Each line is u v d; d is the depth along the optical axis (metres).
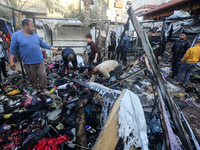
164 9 9.59
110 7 19.09
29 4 9.91
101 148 0.87
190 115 2.37
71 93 2.83
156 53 4.26
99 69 2.59
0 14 7.50
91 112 2.14
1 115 2.12
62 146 1.49
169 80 4.28
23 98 2.65
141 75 4.15
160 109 1.35
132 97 0.98
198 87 3.74
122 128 0.92
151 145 1.53
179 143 1.29
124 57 6.02
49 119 2.01
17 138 1.74
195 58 3.33
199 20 5.89
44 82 2.85
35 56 2.53
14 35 2.32
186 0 6.95
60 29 8.57
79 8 11.72
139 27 1.33
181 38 3.95
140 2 14.10
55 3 9.44
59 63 5.31
